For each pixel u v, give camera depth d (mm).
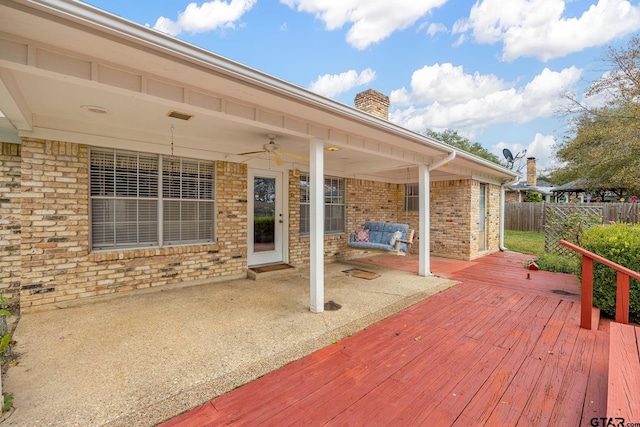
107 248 4684
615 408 1582
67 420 2051
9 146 4352
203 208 5680
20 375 2580
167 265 5156
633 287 3990
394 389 2463
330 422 2082
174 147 5141
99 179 4594
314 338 3357
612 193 17641
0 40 1977
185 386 2455
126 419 2076
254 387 2479
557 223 8102
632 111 11742
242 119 3264
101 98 3375
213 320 3844
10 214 4387
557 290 5355
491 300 4777
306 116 3748
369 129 4324
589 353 3057
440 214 9031
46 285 4125
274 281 5855
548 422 2088
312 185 4141
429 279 6098
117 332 3459
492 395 2387
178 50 2244
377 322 3865
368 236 8023
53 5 1742
